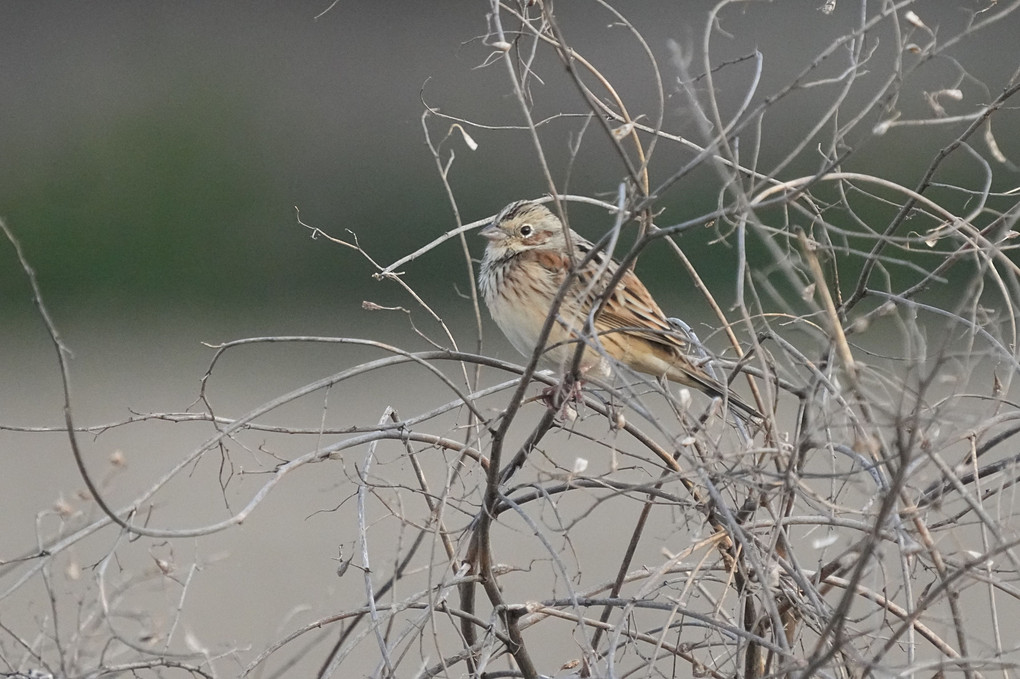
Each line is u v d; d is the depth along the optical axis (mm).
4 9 33250
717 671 8906
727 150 7535
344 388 24000
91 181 30453
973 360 7773
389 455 17188
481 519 8773
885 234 9008
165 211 29922
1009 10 7812
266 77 31984
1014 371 7691
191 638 9344
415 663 10859
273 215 29422
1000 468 8453
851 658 7414
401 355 8820
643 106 16922
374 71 31109
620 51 17969
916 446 7336
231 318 28953
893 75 7871
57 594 9422
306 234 29109
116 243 29422
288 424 21375
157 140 31141
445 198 28078
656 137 8234
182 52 32844
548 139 25547
